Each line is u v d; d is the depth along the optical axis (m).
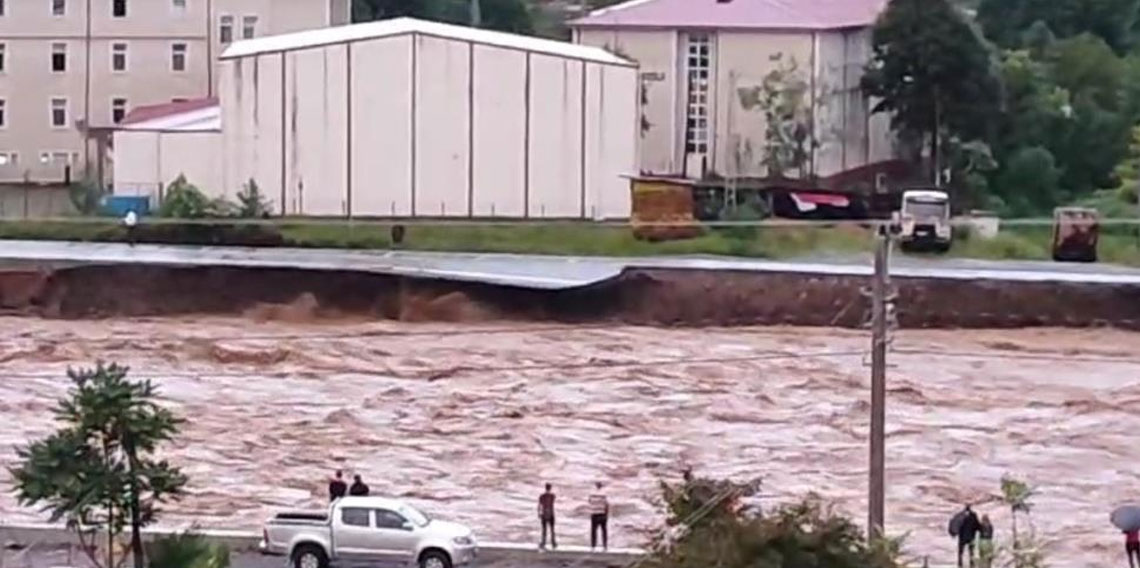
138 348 111.38
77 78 157.38
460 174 141.12
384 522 64.44
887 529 70.00
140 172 141.50
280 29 159.75
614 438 91.62
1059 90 170.25
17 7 156.50
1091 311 121.00
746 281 122.56
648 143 159.12
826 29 157.50
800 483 82.62
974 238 141.25
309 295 122.31
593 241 138.62
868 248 139.50
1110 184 166.12
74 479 32.19
